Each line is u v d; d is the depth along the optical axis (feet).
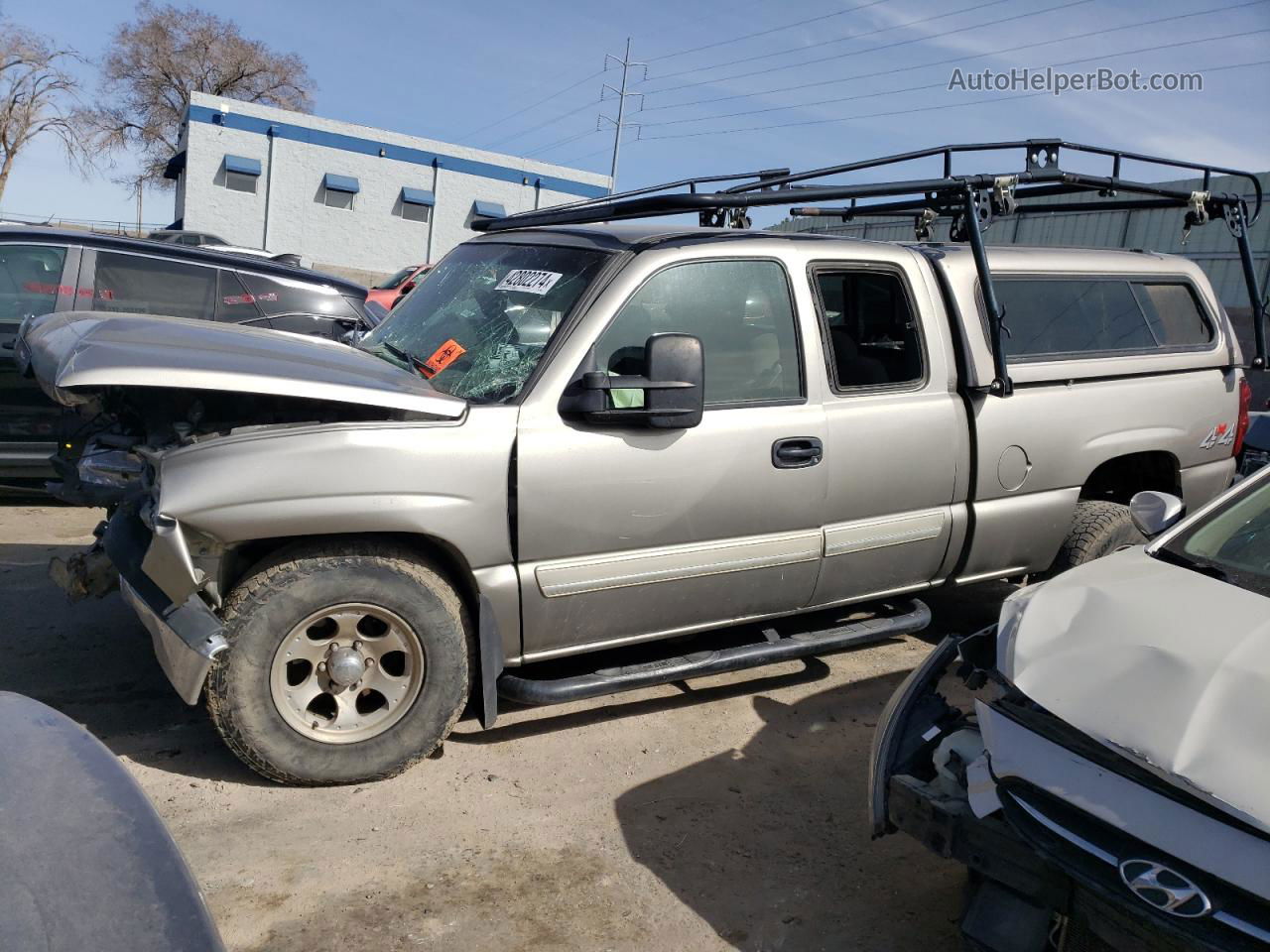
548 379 11.78
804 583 13.73
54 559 12.25
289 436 10.54
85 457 10.95
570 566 11.92
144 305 22.44
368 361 12.47
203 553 10.59
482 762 12.26
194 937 4.75
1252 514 10.26
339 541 11.22
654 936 9.32
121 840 5.11
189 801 10.84
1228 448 18.03
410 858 10.16
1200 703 7.39
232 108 122.83
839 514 13.78
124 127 188.75
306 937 8.86
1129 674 7.88
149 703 13.19
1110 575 9.55
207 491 10.19
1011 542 15.55
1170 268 17.93
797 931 9.59
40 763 5.54
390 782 11.55
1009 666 8.55
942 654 10.48
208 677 10.69
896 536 14.33
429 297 14.82
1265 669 7.52
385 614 11.16
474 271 14.49
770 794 12.05
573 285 12.64
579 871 10.19
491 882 9.89
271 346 11.78
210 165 123.13
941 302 14.92
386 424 10.96
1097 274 16.83
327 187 128.98
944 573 15.20
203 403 10.84
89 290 21.91
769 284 13.50
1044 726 7.98
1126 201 18.11
